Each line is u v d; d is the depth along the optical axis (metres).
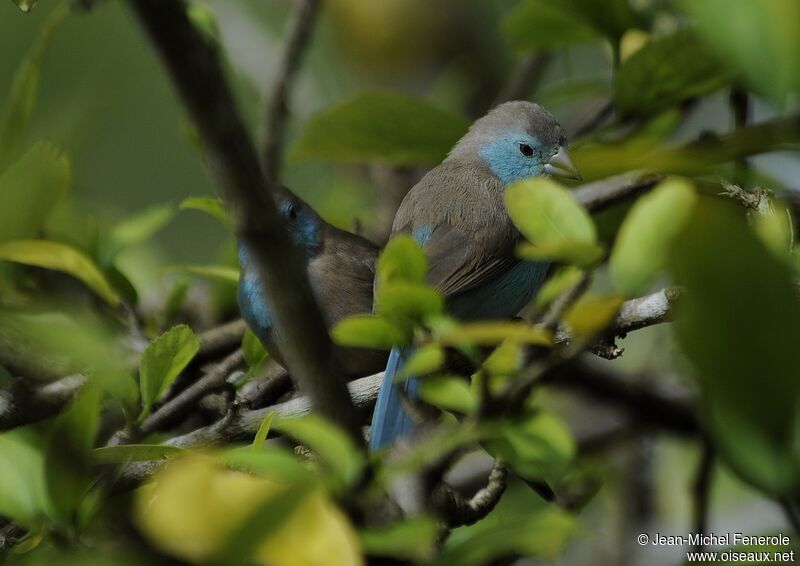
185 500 4.45
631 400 11.32
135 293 9.73
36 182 8.33
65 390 8.29
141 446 6.17
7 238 8.35
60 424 6.03
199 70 3.91
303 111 14.84
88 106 12.45
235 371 9.45
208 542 4.40
